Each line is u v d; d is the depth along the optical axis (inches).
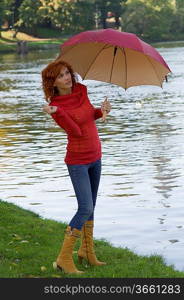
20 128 1093.8
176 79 2169.0
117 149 845.2
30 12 5634.8
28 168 729.6
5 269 342.6
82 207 331.6
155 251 415.5
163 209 528.4
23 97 1707.7
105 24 6530.5
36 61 3476.9
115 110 1354.6
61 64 327.6
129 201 559.8
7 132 1048.8
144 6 6102.4
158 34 6151.6
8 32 5762.8
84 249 351.6
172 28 6412.4
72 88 333.1
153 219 497.7
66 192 605.3
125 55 334.3
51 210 536.1
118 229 471.8
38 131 1048.2
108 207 540.1
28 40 5620.1
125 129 1045.2
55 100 328.8
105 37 316.8
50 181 656.4
